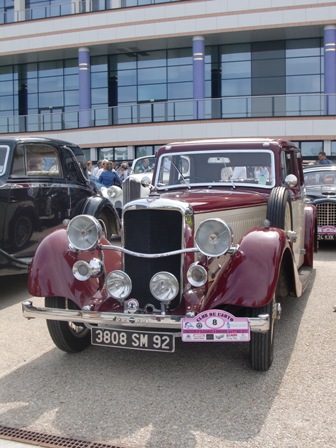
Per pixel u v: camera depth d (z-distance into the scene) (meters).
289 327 5.22
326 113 20.72
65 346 4.51
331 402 3.60
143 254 4.00
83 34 23.66
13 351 4.77
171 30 22.27
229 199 4.63
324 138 20.41
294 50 23.05
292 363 4.30
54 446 3.14
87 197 7.94
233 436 3.19
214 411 3.51
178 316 3.72
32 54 25.28
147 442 3.15
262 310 3.85
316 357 4.42
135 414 3.50
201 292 3.93
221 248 3.76
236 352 4.59
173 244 3.99
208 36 22.30
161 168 5.68
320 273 7.69
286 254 4.36
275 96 21.33
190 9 21.95
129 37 22.91
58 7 24.72
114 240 9.14
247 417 3.42
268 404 3.59
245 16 21.34
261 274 3.79
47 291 4.13
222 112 22.00
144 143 22.47
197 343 4.84
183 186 5.54
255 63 23.48
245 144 5.50
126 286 3.96
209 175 5.52
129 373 4.19
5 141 6.68
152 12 22.45
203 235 3.78
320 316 5.56
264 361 4.02
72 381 4.07
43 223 6.97
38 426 3.38
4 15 25.53
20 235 6.60
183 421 3.39
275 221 4.63
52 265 4.21
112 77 25.62
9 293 7.05
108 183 12.90
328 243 10.86
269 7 21.06
